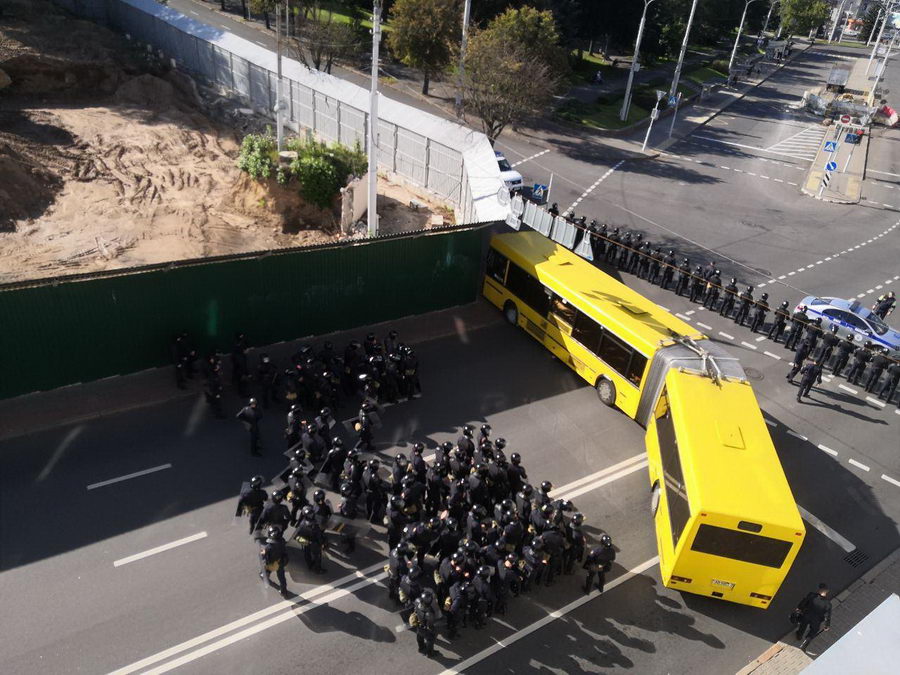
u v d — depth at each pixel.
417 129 31.47
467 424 17.52
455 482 13.73
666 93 59.72
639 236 27.31
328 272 19.58
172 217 27.73
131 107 39.25
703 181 40.16
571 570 13.60
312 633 11.77
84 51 43.19
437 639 11.97
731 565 12.20
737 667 12.00
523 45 39.41
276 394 17.36
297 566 13.10
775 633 12.78
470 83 38.12
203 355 18.39
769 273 28.39
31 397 16.44
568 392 19.38
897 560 14.75
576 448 17.12
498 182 27.77
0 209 26.11
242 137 37.59
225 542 13.34
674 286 26.75
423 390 18.77
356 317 20.95
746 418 14.19
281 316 19.33
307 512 12.21
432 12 43.47
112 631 11.43
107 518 13.55
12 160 27.69
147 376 17.73
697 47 90.44
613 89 59.59
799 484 16.84
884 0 129.00
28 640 11.13
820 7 105.44
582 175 38.41
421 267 21.47
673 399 14.76
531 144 42.84
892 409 20.44
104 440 15.55
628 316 18.22
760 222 34.34
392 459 15.92
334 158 28.45
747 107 64.56
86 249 24.61
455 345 21.12
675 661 11.98
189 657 11.15
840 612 13.38
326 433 15.07
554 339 20.48
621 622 12.68
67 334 16.25
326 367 17.05
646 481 16.28
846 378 22.00
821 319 23.77
